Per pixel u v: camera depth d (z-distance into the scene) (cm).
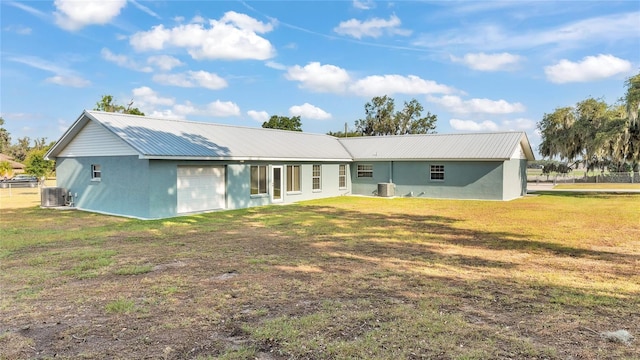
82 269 678
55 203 1759
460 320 439
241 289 562
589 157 2828
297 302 507
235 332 411
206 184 1639
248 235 1041
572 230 1125
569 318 449
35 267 696
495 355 354
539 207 1778
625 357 350
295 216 1455
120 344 382
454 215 1492
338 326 423
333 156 2381
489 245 908
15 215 1497
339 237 1012
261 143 2062
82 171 1709
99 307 488
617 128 2266
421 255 799
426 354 356
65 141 1755
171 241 953
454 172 2244
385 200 2162
